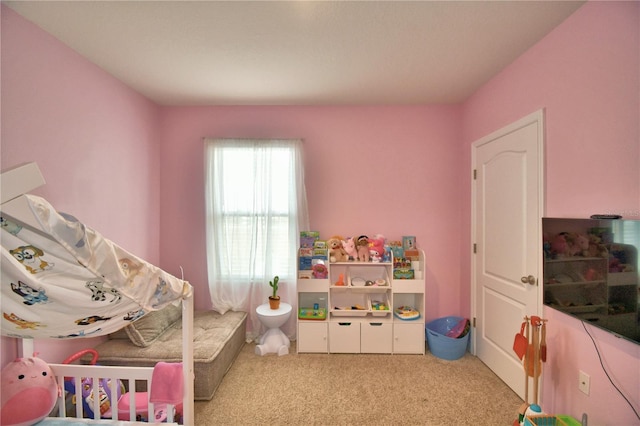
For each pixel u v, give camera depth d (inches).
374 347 105.3
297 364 98.0
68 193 76.1
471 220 106.3
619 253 48.1
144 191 109.1
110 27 67.9
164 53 79.1
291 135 118.2
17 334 46.6
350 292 115.6
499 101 89.6
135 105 103.3
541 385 72.2
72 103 77.0
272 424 71.0
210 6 60.7
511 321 84.0
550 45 69.2
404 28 68.1
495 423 71.2
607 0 55.1
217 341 88.2
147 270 48.6
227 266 116.3
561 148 66.2
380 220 118.1
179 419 68.1
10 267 35.5
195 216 119.6
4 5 60.2
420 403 78.4
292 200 116.1
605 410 55.4
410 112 117.1
